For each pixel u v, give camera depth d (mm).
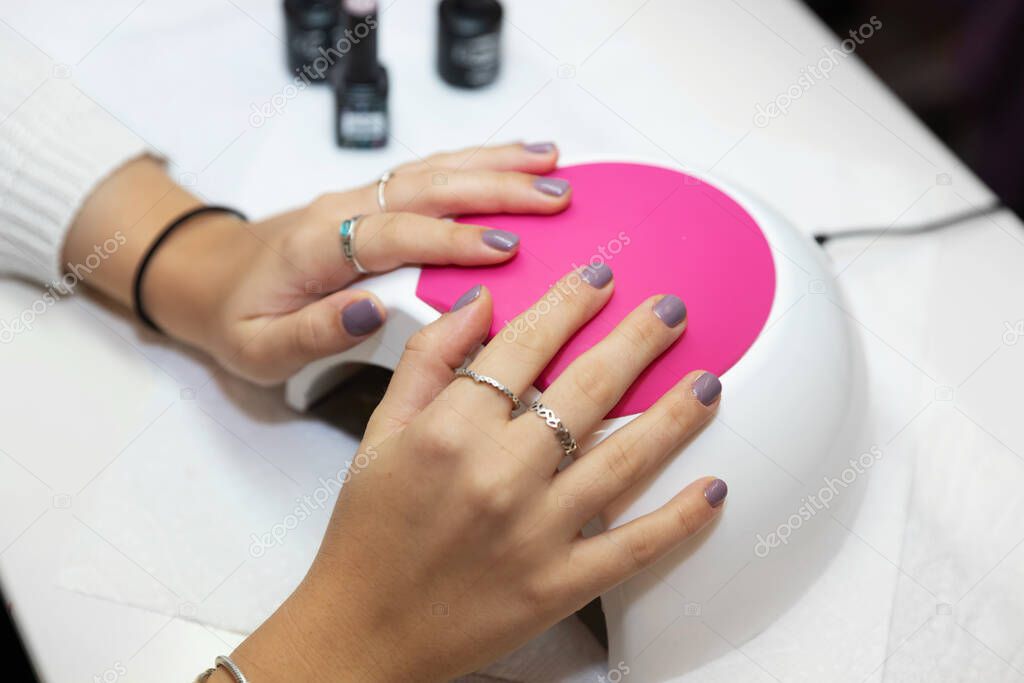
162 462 587
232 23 833
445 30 771
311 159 753
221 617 529
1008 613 542
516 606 467
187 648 518
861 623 538
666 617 499
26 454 584
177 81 789
